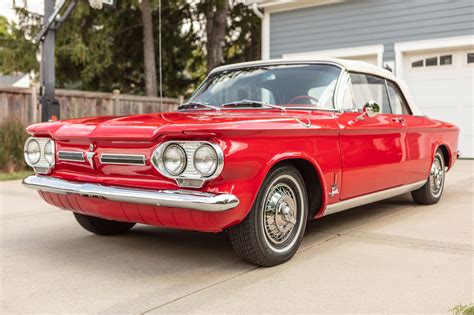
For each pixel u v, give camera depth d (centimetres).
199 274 347
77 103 1123
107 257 391
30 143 400
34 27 1434
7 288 322
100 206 355
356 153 422
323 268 356
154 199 316
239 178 318
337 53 1258
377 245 418
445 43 1097
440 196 616
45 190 379
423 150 547
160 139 320
